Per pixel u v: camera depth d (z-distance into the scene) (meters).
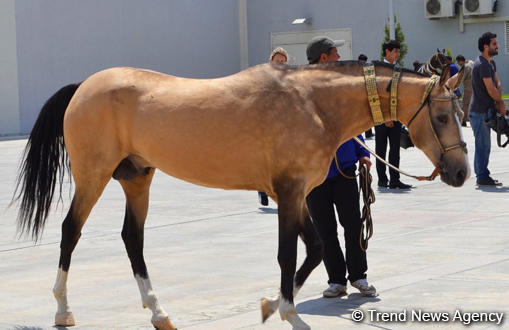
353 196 6.52
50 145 6.42
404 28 34.06
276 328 5.68
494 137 22.02
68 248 6.05
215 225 10.45
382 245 8.57
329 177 6.51
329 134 5.48
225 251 8.64
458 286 6.59
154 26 32.19
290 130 5.36
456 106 5.54
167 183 15.49
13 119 27.69
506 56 32.88
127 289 7.07
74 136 6.04
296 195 5.38
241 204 12.38
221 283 7.16
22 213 6.46
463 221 9.98
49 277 7.63
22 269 8.02
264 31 35.97
